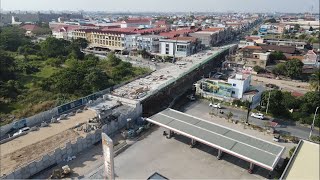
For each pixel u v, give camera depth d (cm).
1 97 7738
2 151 5050
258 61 11925
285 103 7281
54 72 10419
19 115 6806
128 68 11525
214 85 8606
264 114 7481
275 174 4816
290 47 14150
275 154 4731
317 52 13925
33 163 4609
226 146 5009
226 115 7438
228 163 5159
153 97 7938
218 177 4744
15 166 4594
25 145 5284
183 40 14438
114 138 5997
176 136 6159
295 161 3978
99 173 4741
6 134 5894
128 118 6644
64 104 7056
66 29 19650
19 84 8881
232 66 12512
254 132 6488
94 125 6062
